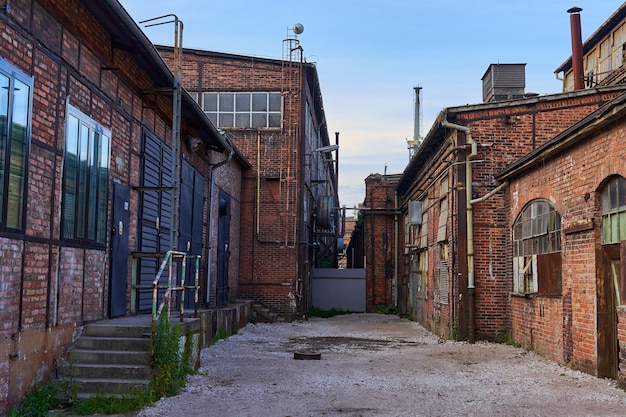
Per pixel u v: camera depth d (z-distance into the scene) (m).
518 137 16.41
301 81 25.08
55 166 8.54
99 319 10.22
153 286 9.02
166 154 14.50
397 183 29.22
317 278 31.88
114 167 10.94
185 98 13.52
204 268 18.98
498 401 8.77
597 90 16.33
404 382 10.38
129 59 11.65
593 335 10.75
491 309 16.08
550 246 13.00
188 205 16.72
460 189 16.27
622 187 9.98
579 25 20.84
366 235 32.00
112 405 7.88
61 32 8.74
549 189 12.89
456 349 14.84
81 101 9.47
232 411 8.02
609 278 10.56
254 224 25.05
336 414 7.93
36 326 7.97
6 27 7.20
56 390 8.14
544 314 13.24
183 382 9.45
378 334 20.06
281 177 24.91
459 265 16.16
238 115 25.17
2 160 7.11
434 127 17.55
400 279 30.03
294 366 12.23
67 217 8.95
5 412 7.16
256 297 24.81
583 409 8.23
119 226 11.09
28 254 7.74
